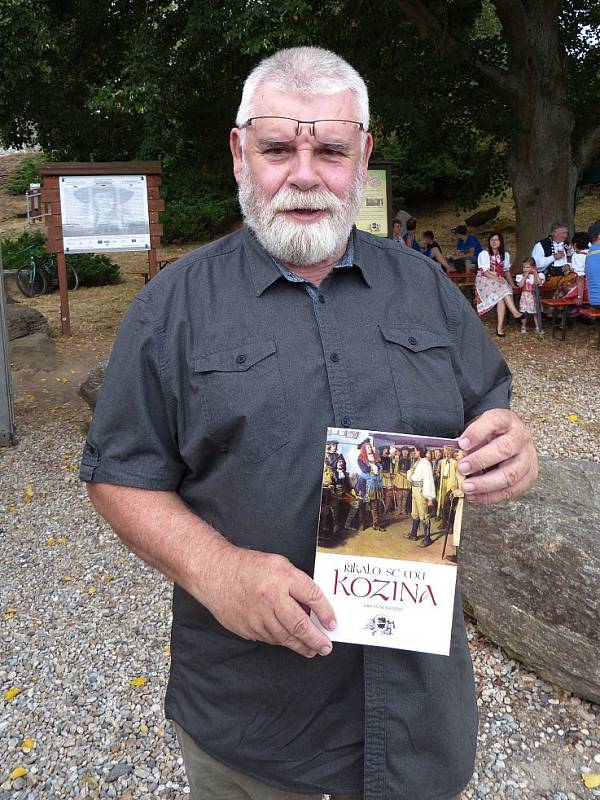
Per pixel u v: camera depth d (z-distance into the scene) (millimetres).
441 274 1513
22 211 23031
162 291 1344
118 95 8273
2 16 7262
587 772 2475
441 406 1384
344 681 1353
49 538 4422
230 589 1162
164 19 9078
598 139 11391
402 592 1235
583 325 9609
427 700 1339
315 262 1347
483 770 2482
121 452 1315
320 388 1312
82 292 14312
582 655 2715
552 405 6703
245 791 1486
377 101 9945
